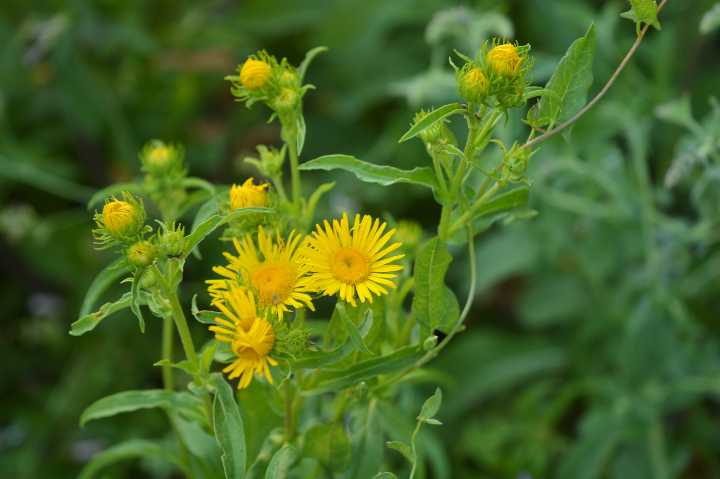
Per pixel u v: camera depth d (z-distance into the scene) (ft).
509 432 11.27
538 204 11.53
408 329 6.20
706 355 10.72
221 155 14.79
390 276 5.22
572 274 12.34
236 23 15.55
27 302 14.25
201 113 15.56
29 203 14.61
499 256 12.32
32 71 14.51
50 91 14.53
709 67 13.50
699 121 12.44
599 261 11.21
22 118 14.44
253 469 6.14
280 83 5.91
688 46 12.92
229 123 15.11
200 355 5.73
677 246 10.57
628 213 10.65
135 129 14.61
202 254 12.39
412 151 13.47
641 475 10.39
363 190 13.37
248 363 4.96
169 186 7.13
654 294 10.44
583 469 10.27
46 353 13.66
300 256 5.24
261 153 6.27
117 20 14.65
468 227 5.95
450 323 5.84
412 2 14.35
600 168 10.85
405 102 14.28
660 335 10.56
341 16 14.79
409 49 14.71
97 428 12.30
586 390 11.31
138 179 14.14
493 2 12.78
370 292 5.61
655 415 10.32
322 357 5.30
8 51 14.32
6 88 14.25
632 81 11.93
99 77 14.30
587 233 11.27
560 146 11.10
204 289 12.26
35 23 14.25
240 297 4.98
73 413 12.45
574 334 12.37
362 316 5.63
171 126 14.80
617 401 10.32
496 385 11.87
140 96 14.89
